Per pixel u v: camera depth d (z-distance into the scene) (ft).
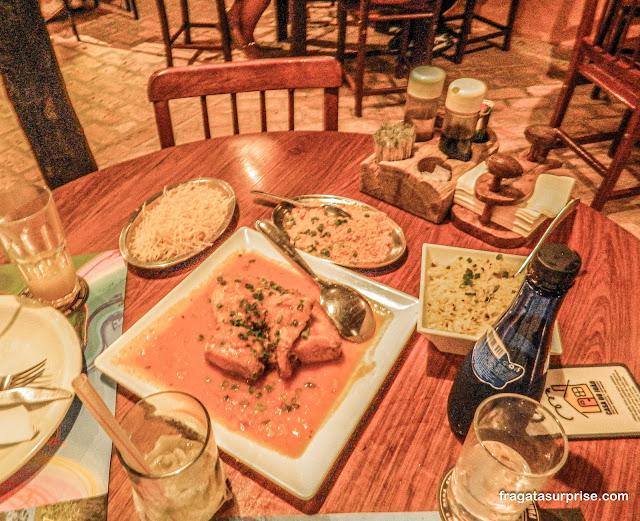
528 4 15.08
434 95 4.25
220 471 2.44
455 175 4.18
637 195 9.20
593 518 2.48
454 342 3.03
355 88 11.83
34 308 3.28
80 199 4.37
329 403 2.92
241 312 3.22
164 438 2.58
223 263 3.79
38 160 5.62
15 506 2.55
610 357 3.18
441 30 14.90
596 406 2.88
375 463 2.71
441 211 4.08
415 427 2.87
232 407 2.92
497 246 3.94
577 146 9.16
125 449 2.12
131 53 15.08
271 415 2.87
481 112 4.36
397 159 4.22
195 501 2.32
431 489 2.61
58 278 3.46
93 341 3.34
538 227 3.95
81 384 1.94
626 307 3.48
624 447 2.73
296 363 3.10
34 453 2.63
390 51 13.12
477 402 2.64
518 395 2.33
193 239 3.94
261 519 2.51
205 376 3.08
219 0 12.23
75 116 5.58
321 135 5.08
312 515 2.52
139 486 2.15
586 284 3.63
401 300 3.40
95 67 14.42
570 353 3.19
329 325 3.21
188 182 4.39
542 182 4.00
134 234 4.01
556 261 2.08
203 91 5.15
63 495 2.58
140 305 3.56
